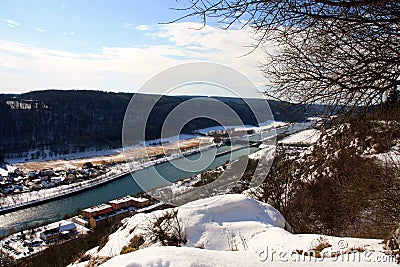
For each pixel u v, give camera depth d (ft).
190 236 19.27
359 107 8.39
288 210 33.76
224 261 11.51
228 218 21.11
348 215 31.37
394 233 14.17
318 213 33.24
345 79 7.82
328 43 7.79
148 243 19.90
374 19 6.90
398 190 24.73
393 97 8.23
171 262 10.93
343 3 5.90
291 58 8.89
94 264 17.25
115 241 22.39
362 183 26.61
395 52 7.44
